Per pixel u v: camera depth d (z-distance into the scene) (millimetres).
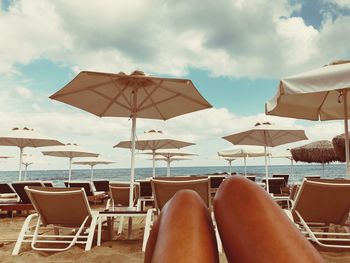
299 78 3789
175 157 19109
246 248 501
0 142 10797
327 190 3584
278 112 5676
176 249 486
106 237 4734
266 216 520
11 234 5453
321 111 5898
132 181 4527
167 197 4043
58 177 56094
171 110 5523
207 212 604
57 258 3457
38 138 9875
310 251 469
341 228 5250
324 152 12750
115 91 4930
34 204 3824
